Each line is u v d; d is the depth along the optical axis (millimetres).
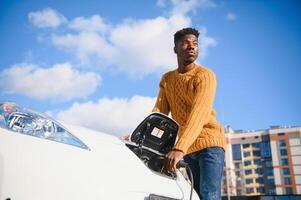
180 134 2150
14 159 1282
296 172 91438
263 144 96375
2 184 1230
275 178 92312
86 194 1382
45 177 1312
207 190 2260
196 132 2074
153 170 1947
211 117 2443
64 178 1355
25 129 1398
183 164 2121
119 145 1815
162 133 2234
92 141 1638
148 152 2121
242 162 96625
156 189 1762
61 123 1596
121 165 1647
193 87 2373
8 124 1375
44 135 1438
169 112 2746
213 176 2285
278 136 95125
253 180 94562
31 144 1362
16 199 1234
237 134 99562
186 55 2467
